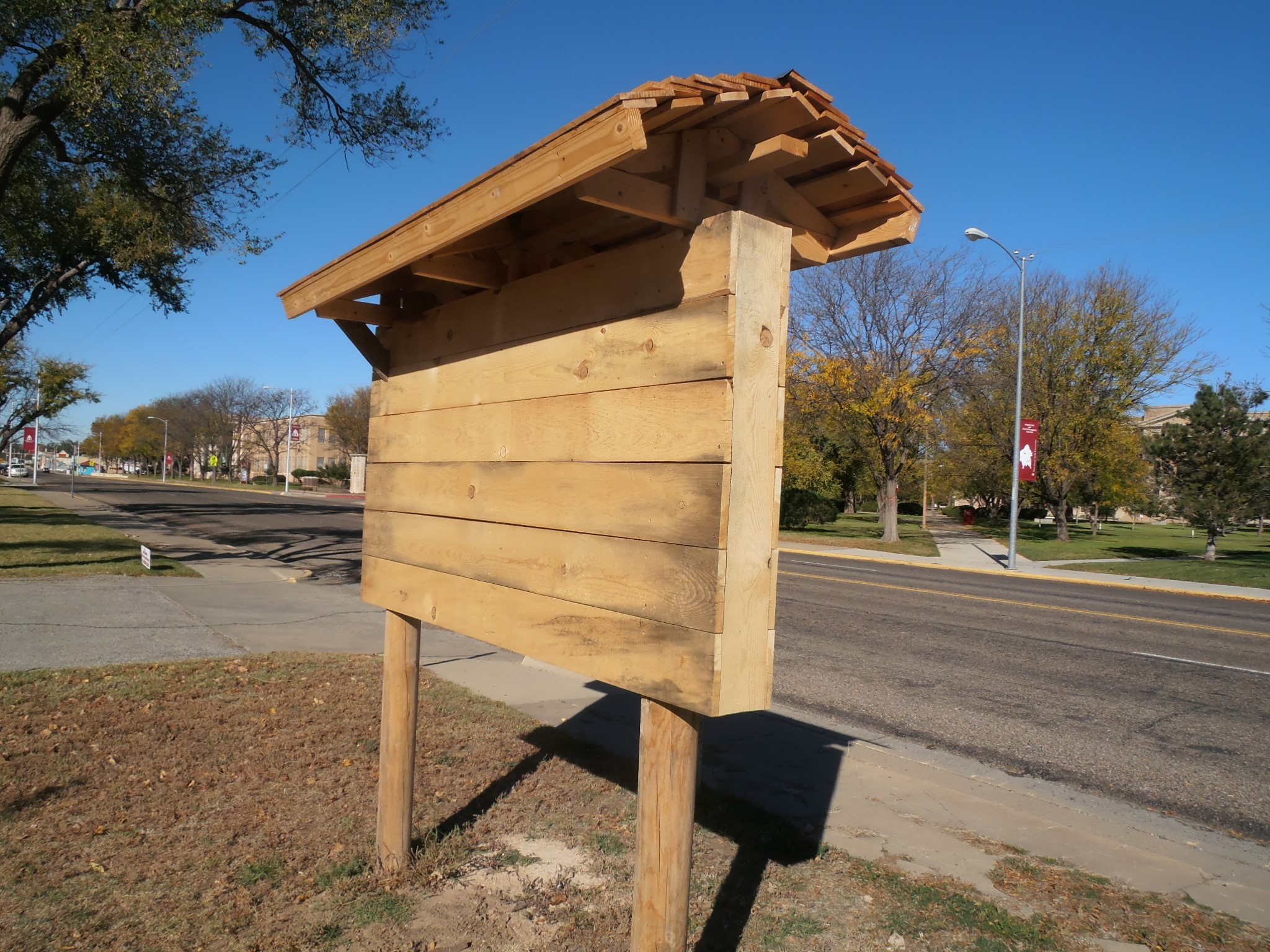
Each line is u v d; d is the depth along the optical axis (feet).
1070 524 151.23
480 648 24.70
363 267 8.94
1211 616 38.88
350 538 65.46
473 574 8.68
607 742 15.55
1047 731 18.49
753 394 5.90
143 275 50.93
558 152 5.88
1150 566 63.57
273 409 250.98
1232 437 68.23
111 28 30.37
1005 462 95.25
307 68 38.58
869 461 79.15
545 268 8.54
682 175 6.16
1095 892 10.43
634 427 6.52
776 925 9.29
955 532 106.22
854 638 28.86
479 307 8.87
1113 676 24.36
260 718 16.03
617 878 10.08
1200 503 67.82
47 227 48.67
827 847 11.48
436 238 7.50
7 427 116.67
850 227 8.04
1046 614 37.06
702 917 9.44
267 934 8.55
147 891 9.34
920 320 69.97
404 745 10.08
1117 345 83.87
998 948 9.00
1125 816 13.65
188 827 11.08
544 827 11.55
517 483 8.03
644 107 5.28
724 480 5.68
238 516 89.56
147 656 21.62
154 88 31.71
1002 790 14.30
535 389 7.82
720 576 5.66
